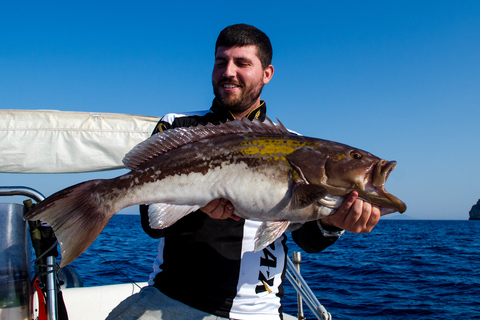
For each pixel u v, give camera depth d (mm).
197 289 2537
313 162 2324
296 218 2352
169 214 2365
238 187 2328
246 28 2852
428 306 9477
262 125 2527
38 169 4262
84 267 12500
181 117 2980
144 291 2684
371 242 32750
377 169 2295
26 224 3061
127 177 2359
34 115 4234
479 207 164875
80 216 2244
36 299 3604
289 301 9445
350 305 9422
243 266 2598
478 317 8625
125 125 4543
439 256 21062
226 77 2818
